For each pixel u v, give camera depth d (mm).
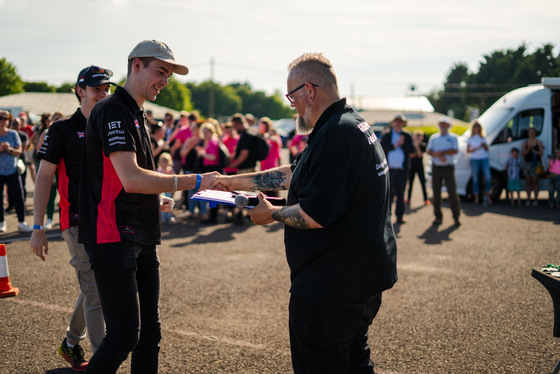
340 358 2396
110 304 2609
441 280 5633
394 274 2467
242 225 8961
